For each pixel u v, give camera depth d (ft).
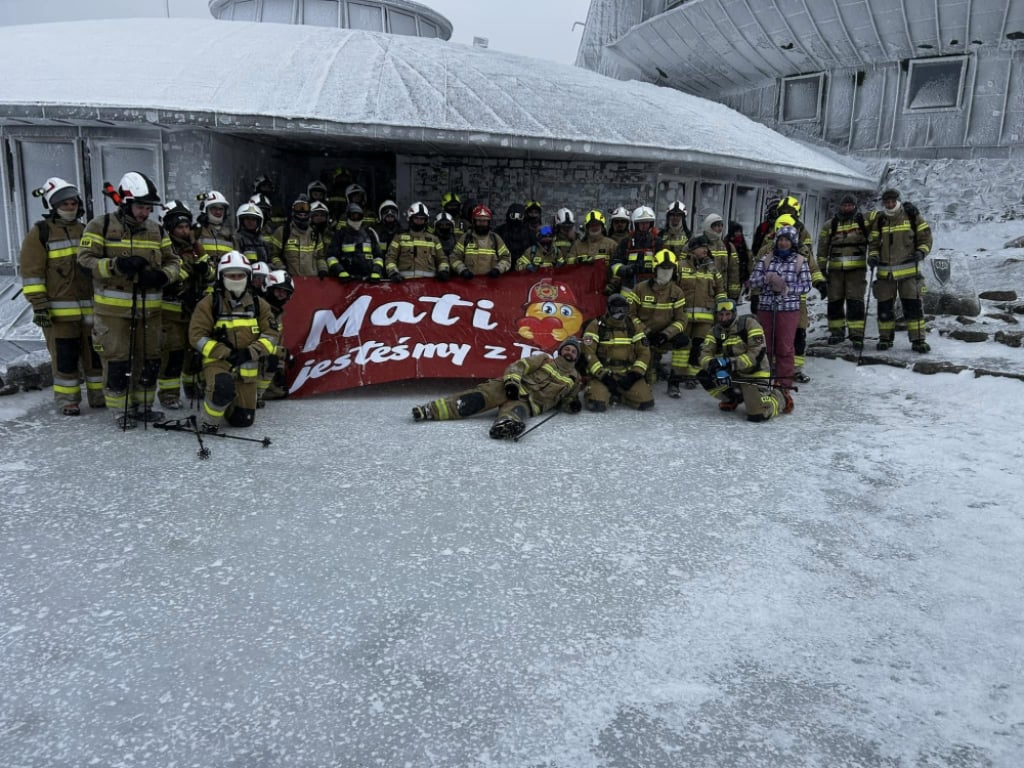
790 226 24.52
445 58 41.50
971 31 52.70
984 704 8.77
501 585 11.44
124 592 10.98
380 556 12.30
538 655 9.66
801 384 25.81
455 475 16.20
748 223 46.14
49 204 19.16
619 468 16.93
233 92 31.27
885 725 8.41
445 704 8.67
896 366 26.53
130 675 9.08
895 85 57.31
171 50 36.19
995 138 53.42
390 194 43.24
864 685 9.12
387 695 8.80
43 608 10.50
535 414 21.39
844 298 30.04
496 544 12.85
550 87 40.16
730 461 17.53
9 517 13.42
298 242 26.61
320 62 36.76
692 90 76.95
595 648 9.84
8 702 8.55
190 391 22.30
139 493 14.71
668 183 39.42
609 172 38.68
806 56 61.41
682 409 22.91
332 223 31.81
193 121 29.12
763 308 25.03
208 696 8.73
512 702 8.73
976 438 18.98
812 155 51.47
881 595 11.30
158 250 19.39
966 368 24.39
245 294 19.22
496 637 10.05
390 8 57.16
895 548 12.89
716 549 12.83
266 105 30.42
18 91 29.32
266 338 19.34
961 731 8.30
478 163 38.93
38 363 22.43
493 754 7.89
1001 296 34.96
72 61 33.22
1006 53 52.37
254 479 15.66
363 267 26.73
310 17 55.77
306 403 22.61
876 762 7.84
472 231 27.96
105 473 15.75
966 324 30.91
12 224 32.78
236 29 43.16
